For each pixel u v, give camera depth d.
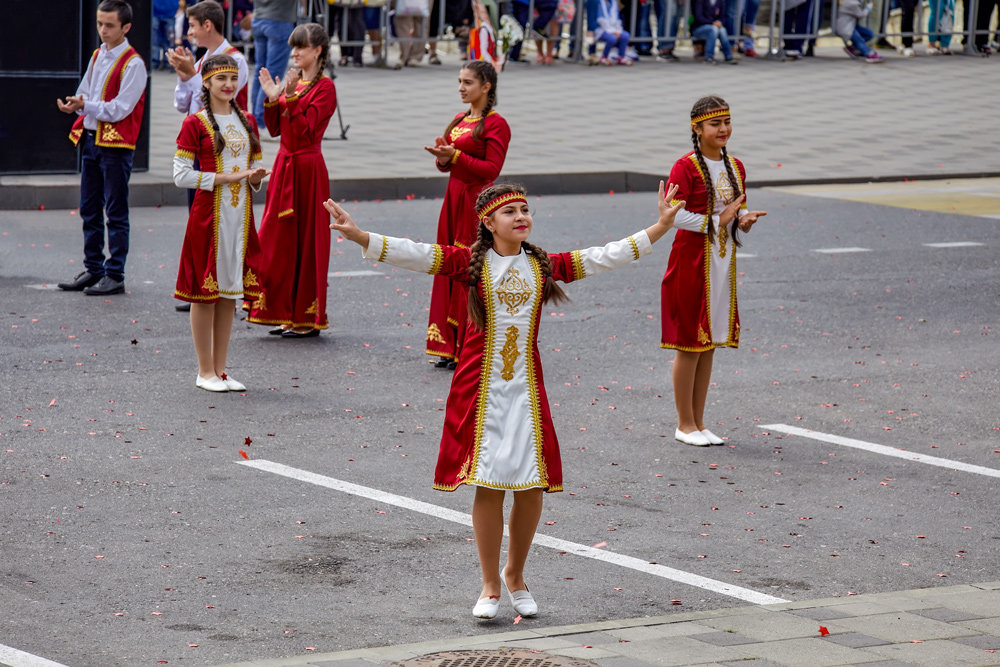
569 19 45.56
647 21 47.41
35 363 14.89
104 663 8.02
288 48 31.86
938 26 50.88
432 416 13.62
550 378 15.18
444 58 46.84
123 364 15.04
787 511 11.23
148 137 26.70
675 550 10.27
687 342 12.85
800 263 22.06
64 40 26.30
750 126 36.53
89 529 10.26
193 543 10.06
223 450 12.29
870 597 9.08
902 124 38.00
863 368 15.95
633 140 33.59
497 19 43.75
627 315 18.33
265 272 16.34
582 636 8.25
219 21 17.50
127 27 17.83
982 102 42.22
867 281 20.83
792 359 16.28
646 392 14.75
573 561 9.99
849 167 31.72
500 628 8.73
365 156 29.66
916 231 25.14
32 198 24.91
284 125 16.14
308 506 10.94
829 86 43.62
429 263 8.78
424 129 33.72
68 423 12.88
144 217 24.22
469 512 10.95
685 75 44.47
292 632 8.58
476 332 8.82
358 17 42.97
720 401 14.49
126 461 11.87
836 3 49.06
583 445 12.85
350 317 17.81
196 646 8.32
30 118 26.17
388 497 11.22
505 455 8.69
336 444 12.59
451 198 15.26
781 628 8.38
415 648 8.02
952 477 12.23
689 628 8.39
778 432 13.45
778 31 49.56
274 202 16.30
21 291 18.23
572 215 25.88
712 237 12.79
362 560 9.86
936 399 14.74
